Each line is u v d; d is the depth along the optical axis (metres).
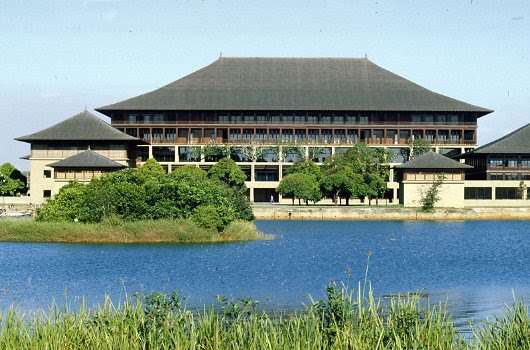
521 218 154.38
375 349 29.81
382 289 56.88
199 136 197.12
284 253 82.19
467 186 173.38
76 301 49.97
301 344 29.91
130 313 32.31
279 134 197.75
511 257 82.94
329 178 161.50
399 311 33.31
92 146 166.88
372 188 164.12
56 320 33.00
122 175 102.12
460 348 31.19
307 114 197.75
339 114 197.75
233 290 55.53
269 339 30.36
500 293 55.16
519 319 32.94
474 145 196.50
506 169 177.50
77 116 172.00
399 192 171.00
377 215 151.00
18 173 198.38
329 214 151.62
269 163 192.12
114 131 169.38
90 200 96.06
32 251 80.69
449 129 197.25
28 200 167.12
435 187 156.25
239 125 196.25
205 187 98.56
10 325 32.03
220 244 89.75
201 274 64.19
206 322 31.97
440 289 57.16
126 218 94.38
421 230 125.19
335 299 32.66
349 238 106.94
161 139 194.25
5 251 80.56
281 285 58.16
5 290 55.34
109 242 89.31
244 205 113.94
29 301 50.25
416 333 30.70
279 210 151.75
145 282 59.50
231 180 171.12
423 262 76.88
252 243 92.31
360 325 31.31
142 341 30.55
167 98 198.38
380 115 197.75
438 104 197.25
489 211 153.75
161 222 91.25
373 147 191.62
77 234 89.88
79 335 31.05
